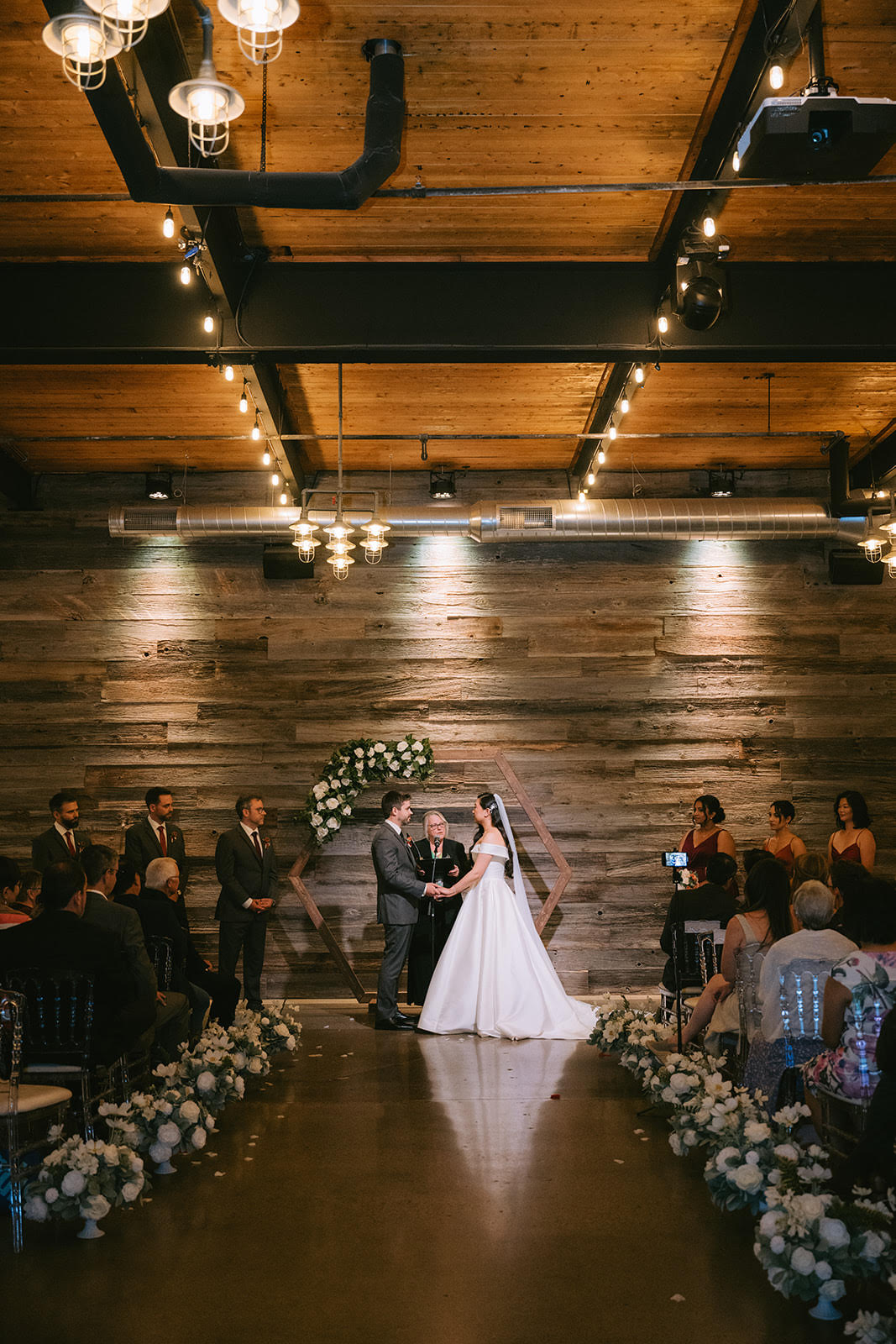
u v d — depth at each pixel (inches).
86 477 365.4
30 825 355.3
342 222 219.8
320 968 351.3
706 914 235.5
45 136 195.2
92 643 362.0
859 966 143.1
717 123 189.2
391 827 307.4
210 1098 194.4
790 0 155.3
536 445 345.7
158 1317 120.5
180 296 230.8
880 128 154.0
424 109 190.5
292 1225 148.6
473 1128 195.8
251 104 188.4
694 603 365.7
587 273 234.2
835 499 331.9
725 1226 147.2
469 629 363.9
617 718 362.0
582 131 196.9
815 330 233.0
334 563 295.7
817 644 365.1
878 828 360.2
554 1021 282.7
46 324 230.7
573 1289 127.4
